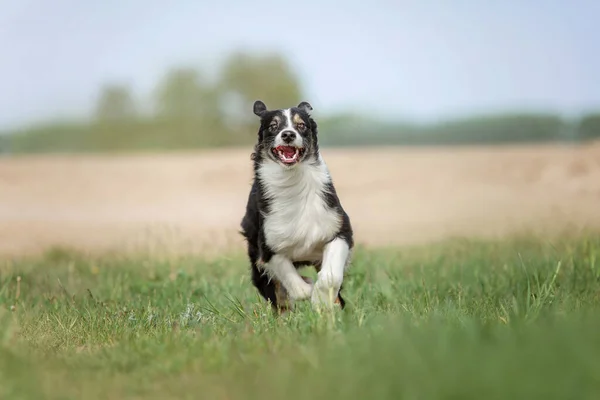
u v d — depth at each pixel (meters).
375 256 13.08
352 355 5.74
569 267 10.80
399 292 9.88
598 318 6.12
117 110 49.44
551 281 9.47
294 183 9.13
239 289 10.52
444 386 4.98
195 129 49.31
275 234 9.23
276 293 9.53
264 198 9.34
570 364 5.13
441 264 12.45
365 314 7.68
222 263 13.07
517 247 14.68
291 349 6.41
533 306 7.61
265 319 8.05
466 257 13.51
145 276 12.53
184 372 6.30
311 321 7.25
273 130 9.37
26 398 5.64
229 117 49.78
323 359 5.78
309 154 9.23
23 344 7.32
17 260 16.48
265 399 5.27
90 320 8.68
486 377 5.02
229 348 6.64
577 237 15.21
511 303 8.37
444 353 5.45
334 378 5.35
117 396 5.79
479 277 10.73
